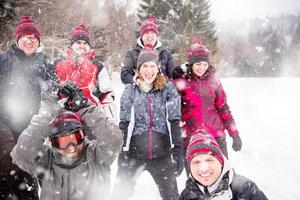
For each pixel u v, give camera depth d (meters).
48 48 22.73
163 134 3.38
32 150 2.50
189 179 2.53
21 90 3.45
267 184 4.74
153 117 3.36
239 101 13.10
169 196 3.35
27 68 3.51
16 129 3.44
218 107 3.95
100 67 3.58
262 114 10.32
